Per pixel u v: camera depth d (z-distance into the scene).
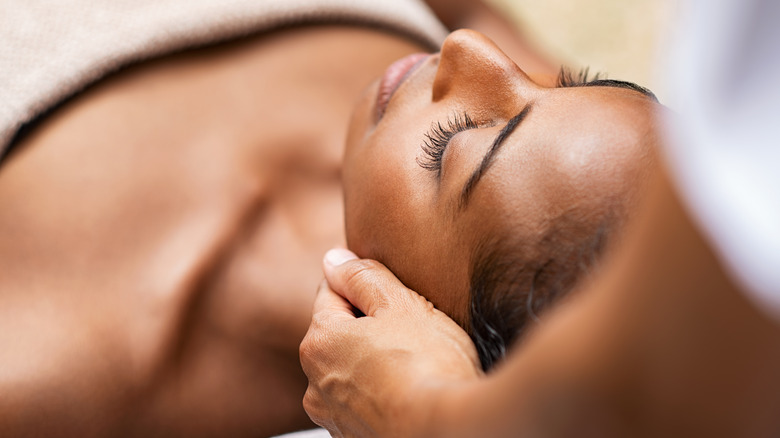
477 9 1.37
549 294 0.55
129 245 0.98
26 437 0.86
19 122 1.01
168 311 0.95
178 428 0.94
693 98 0.25
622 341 0.32
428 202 0.67
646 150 0.53
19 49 1.04
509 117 0.67
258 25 1.14
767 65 0.25
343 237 1.05
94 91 1.07
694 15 0.25
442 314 0.62
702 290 0.29
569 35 1.67
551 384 0.36
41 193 0.98
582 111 0.58
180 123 1.07
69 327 0.91
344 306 0.68
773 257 0.24
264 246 1.04
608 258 0.51
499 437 0.40
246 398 0.97
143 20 1.09
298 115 1.12
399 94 0.78
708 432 0.31
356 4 1.21
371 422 0.55
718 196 0.25
